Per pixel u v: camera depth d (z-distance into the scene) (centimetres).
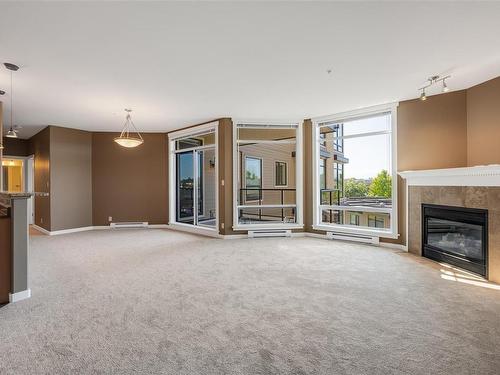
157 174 735
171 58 309
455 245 392
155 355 186
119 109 511
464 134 411
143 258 426
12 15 227
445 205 396
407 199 464
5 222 272
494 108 367
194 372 169
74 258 427
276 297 279
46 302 268
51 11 222
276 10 226
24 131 689
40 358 182
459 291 295
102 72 345
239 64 326
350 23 245
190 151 693
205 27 250
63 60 311
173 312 247
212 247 497
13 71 337
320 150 594
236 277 338
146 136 732
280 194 617
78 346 196
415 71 347
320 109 521
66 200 658
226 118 580
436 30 256
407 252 458
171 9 223
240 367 174
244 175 621
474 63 325
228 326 223
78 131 683
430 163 442
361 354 187
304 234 596
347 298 277
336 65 330
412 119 460
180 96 440
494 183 327
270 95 439
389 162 498
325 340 204
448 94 425
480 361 179
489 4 219
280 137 609
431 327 221
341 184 570
